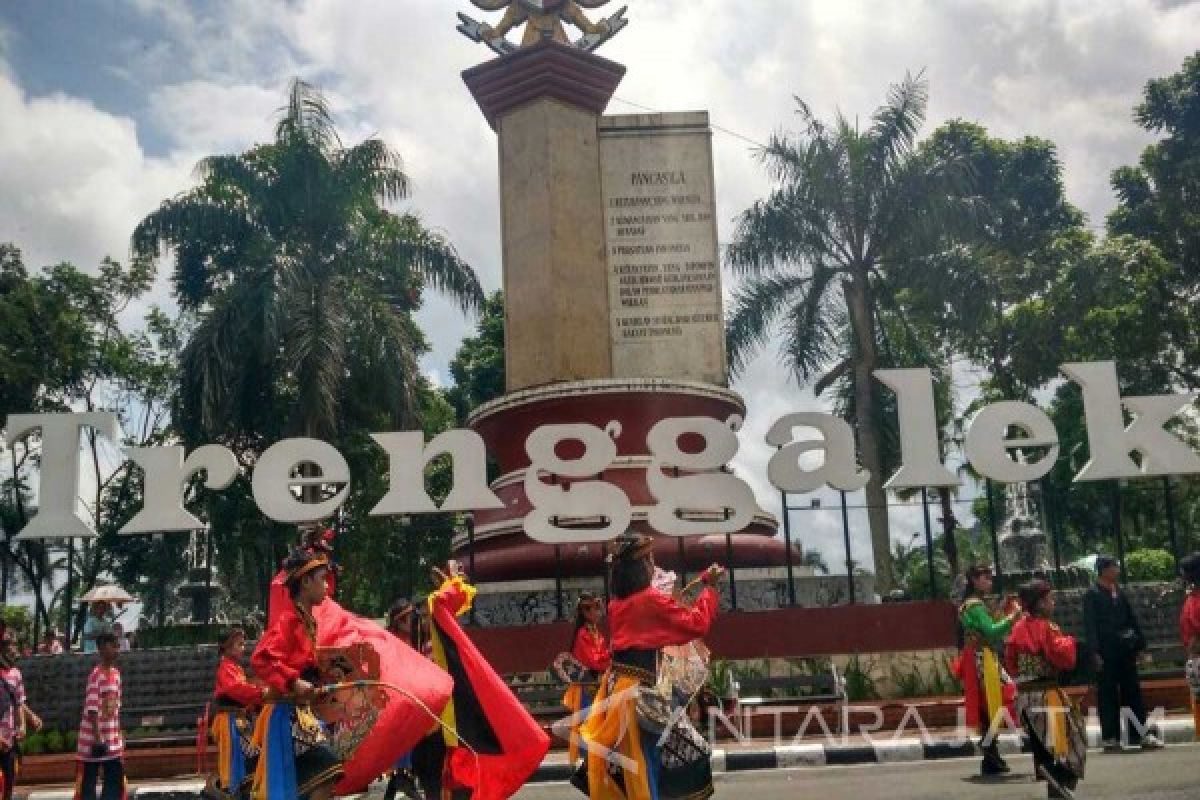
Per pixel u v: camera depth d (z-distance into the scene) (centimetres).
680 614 603
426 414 3381
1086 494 3362
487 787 695
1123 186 3694
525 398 1803
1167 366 3173
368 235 2686
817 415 1600
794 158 2731
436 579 752
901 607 1534
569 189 1888
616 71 1952
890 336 2970
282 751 562
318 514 1648
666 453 1605
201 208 2622
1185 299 3247
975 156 4216
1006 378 3303
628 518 1566
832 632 1525
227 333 2409
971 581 1059
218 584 3045
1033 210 4266
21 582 3378
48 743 1450
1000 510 2833
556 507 1573
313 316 2386
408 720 605
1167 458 1627
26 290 3222
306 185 2600
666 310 1905
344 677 593
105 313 3447
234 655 853
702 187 1947
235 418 2564
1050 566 2545
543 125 1900
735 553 1733
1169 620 1547
